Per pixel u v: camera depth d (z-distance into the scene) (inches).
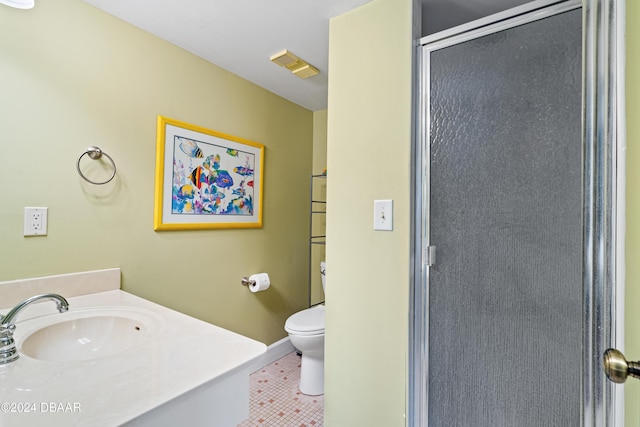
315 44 67.7
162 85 65.2
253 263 88.1
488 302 42.2
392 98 49.7
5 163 45.2
